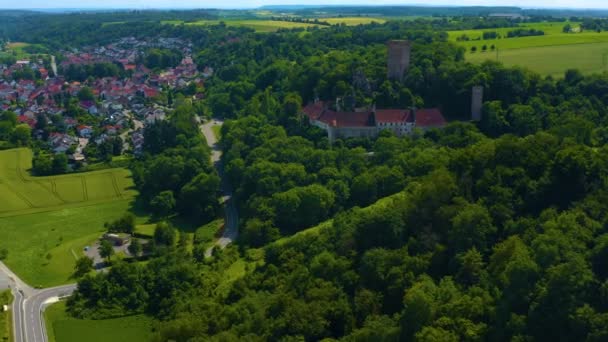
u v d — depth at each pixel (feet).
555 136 622.95
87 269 633.61
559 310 372.38
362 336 412.36
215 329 485.97
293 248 592.60
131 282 592.19
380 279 475.31
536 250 418.92
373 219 535.60
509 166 556.92
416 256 486.38
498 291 417.49
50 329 539.70
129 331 540.93
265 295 518.37
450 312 410.11
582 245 421.18
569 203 501.97
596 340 347.15
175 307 548.31
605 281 384.47
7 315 559.38
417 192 562.25
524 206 510.17
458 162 593.01
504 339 381.19
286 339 434.71
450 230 497.87
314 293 475.72
